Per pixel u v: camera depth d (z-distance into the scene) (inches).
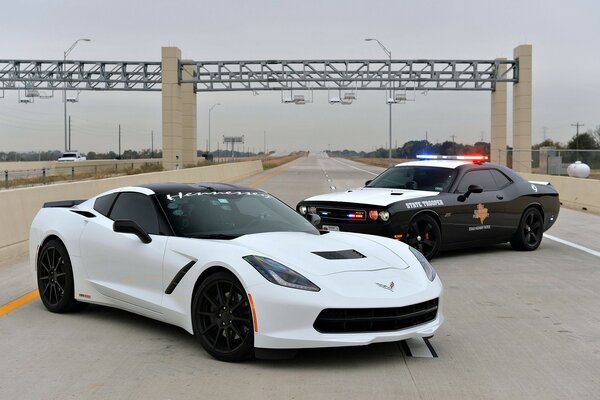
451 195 405.7
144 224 239.5
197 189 254.5
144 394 174.2
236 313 199.0
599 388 182.4
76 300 261.9
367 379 187.3
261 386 180.5
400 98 1996.8
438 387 181.5
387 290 197.5
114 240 242.5
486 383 185.3
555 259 422.6
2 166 2608.3
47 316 262.7
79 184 632.4
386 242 238.8
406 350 218.2
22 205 494.3
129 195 253.6
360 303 189.6
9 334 235.5
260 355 192.7
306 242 221.1
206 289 205.9
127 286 237.9
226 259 201.6
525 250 457.7
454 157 453.7
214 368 196.4
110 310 272.2
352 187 1274.6
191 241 218.7
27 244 479.2
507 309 282.8
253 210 250.8
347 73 1963.6
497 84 1978.3
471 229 414.9
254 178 1732.3
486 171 437.7
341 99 1979.6
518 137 1892.2
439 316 214.7
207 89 2010.3
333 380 185.9
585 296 310.8
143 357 207.5
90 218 258.7
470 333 241.9
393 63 1953.7
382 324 194.7
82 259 255.3
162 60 1840.6
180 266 215.8
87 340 227.3
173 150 1845.5
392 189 420.8
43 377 188.4
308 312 187.3
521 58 1873.8
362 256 215.8
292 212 262.5
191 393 174.9
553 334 241.8
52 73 1987.0
